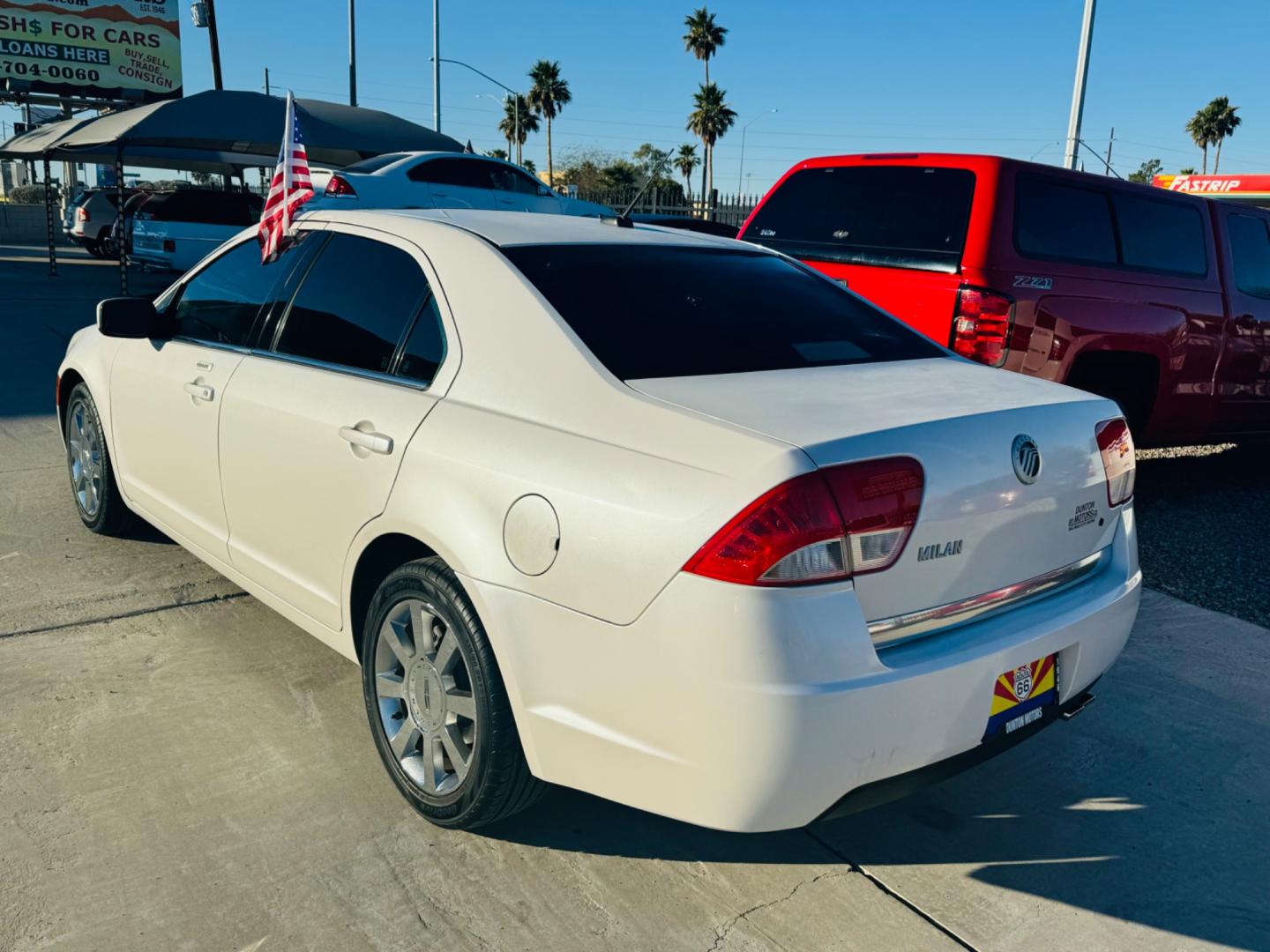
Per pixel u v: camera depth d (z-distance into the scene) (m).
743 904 2.64
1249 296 6.94
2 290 16.20
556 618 2.43
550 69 62.28
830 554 2.19
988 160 5.65
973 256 5.52
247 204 20.41
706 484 2.24
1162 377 6.41
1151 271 6.28
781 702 2.15
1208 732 3.61
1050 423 2.67
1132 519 3.04
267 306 3.71
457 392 2.85
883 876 2.79
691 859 2.82
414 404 2.91
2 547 4.85
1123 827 3.05
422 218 3.38
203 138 15.16
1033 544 2.63
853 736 2.22
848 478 2.22
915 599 2.37
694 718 2.22
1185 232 6.61
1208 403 6.79
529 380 2.73
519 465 2.55
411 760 2.95
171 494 4.14
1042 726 2.69
